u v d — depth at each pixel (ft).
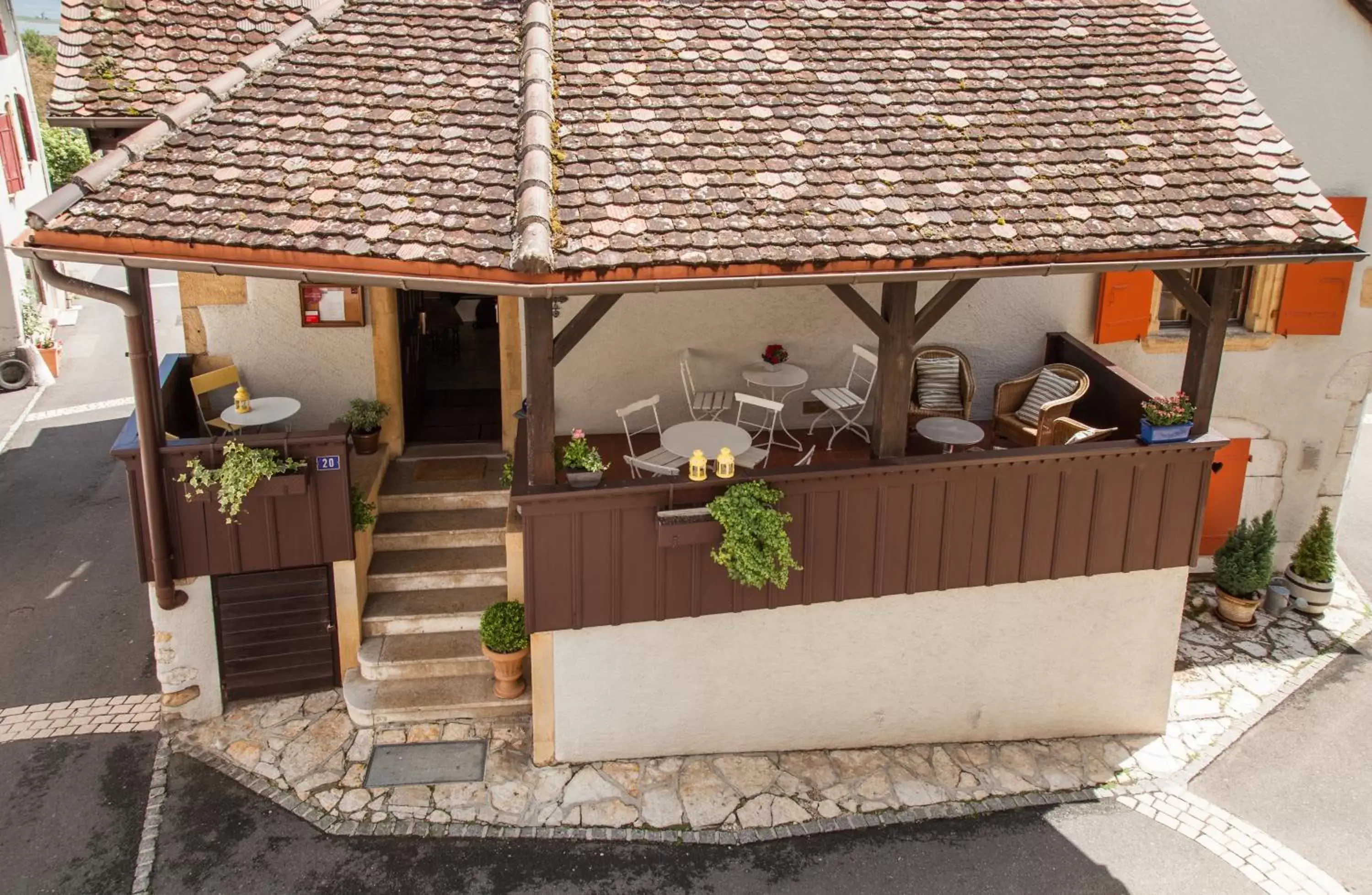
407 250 19.54
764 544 24.11
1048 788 27.81
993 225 22.44
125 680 30.68
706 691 27.32
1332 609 39.11
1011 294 33.35
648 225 20.81
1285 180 24.93
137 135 22.15
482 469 33.71
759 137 23.73
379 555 31.14
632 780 26.94
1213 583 40.42
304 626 28.63
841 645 27.55
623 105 23.97
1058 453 26.32
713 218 21.33
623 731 27.32
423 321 41.24
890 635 27.76
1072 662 29.30
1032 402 32.12
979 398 34.24
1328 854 25.85
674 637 26.45
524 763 27.30
